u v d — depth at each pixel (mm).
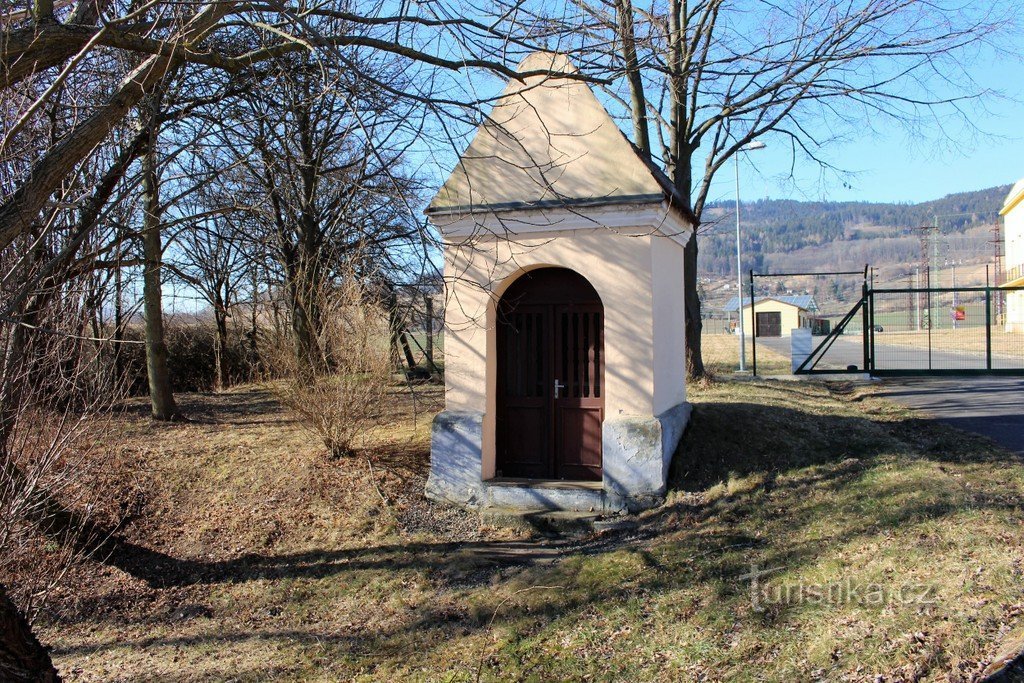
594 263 8883
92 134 4691
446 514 8969
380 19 5531
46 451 6469
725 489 8625
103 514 8797
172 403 12883
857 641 4898
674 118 15289
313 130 10000
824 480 8508
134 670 6438
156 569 8250
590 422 9328
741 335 23469
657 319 9016
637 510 8570
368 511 9023
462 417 9188
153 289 12586
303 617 7293
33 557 6855
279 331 10578
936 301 70000
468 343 9289
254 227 11711
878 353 31531
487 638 6281
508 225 9016
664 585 6691
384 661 6176
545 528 8531
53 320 6379
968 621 4711
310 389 10180
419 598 7336
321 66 4750
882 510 7246
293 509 9133
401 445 10664
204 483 9781
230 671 6258
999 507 6793
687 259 15750
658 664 5387
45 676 4750
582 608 6559
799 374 18859
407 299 9016
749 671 4930
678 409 10078
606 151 8820
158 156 8445
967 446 9727
